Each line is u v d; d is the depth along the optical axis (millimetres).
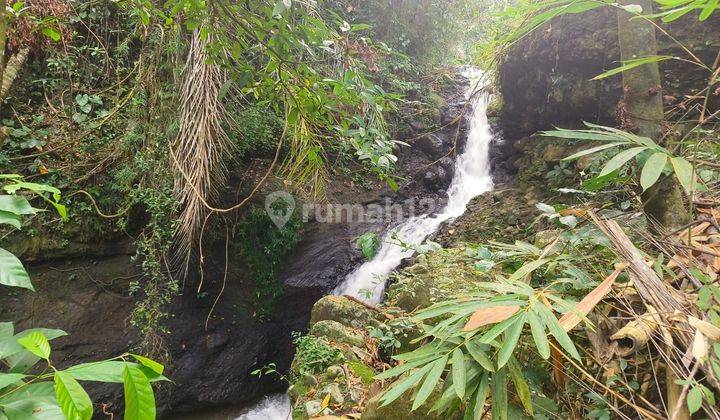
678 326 1104
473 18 7285
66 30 4227
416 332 2443
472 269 2783
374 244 2404
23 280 703
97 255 4086
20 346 688
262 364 4551
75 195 3990
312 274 4840
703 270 1288
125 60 4660
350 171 5547
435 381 1069
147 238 4090
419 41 7098
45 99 4305
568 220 1735
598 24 3701
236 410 4340
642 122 1542
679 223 1470
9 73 3742
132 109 4156
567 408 1320
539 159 4492
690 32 3281
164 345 4113
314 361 2477
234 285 4621
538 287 1725
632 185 1799
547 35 4016
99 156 4117
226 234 4430
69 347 3781
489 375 1166
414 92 6816
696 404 906
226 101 4160
